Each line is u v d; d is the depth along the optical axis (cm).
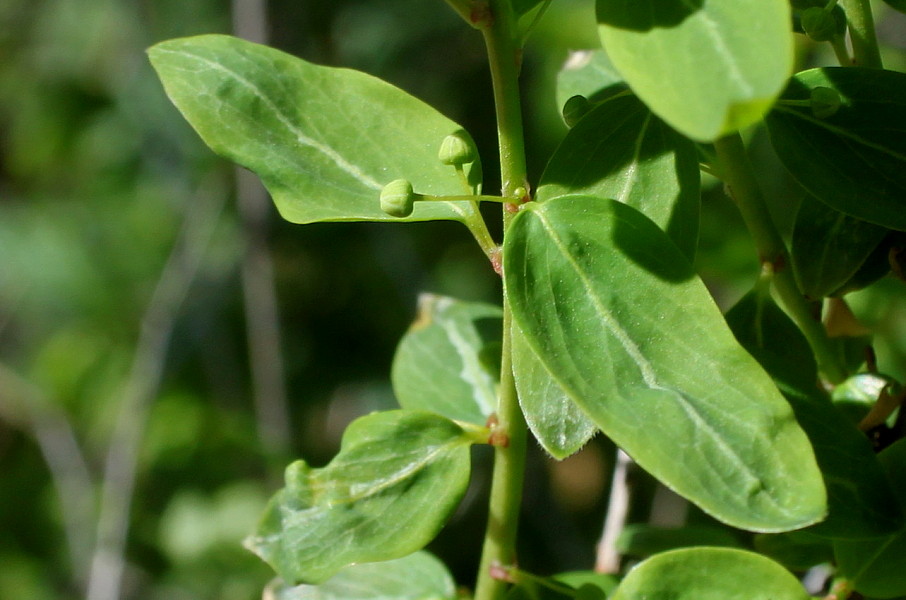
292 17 70
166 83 30
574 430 28
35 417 81
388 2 76
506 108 28
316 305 82
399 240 73
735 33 26
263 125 30
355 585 32
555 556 61
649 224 28
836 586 30
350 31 76
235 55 30
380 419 30
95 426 82
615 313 28
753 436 27
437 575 32
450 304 35
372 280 81
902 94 29
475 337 34
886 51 53
